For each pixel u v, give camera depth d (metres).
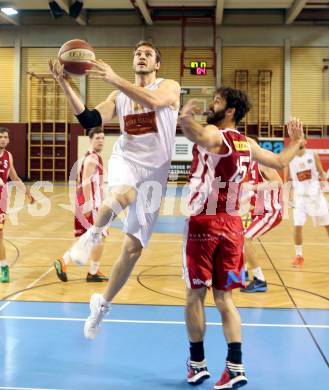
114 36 20.69
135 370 3.15
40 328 3.91
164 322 4.10
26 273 5.91
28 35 20.88
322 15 19.81
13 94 21.05
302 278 5.80
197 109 2.75
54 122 20.56
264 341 3.65
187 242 3.06
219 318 4.24
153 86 3.28
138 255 3.42
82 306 4.54
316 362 3.27
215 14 19.55
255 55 20.47
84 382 2.97
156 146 3.35
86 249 3.46
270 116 20.33
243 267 3.09
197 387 2.94
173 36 20.53
